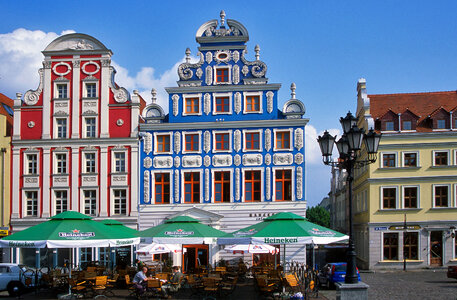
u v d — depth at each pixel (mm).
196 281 28469
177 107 43250
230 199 42000
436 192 47031
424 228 46531
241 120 42500
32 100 44188
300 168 41594
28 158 43844
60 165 43531
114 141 43031
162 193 42750
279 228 25328
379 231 46969
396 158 47500
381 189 47312
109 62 43969
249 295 29078
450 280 37250
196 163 42562
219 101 43188
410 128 48094
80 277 27328
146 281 26891
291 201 41312
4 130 44219
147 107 43719
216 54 43375
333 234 25453
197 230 28797
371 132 21109
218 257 41562
